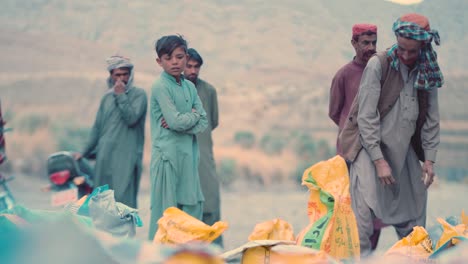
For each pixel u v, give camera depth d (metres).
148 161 26.58
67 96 48.38
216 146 38.69
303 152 35.69
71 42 69.81
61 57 63.94
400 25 5.55
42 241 2.12
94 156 8.27
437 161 31.89
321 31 70.75
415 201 5.91
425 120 5.84
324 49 68.06
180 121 6.30
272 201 16.28
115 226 4.65
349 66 7.12
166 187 6.41
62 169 8.08
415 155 5.94
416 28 5.50
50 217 3.39
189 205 6.52
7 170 22.33
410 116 5.76
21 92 48.28
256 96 55.94
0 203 5.12
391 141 5.76
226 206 15.22
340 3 68.88
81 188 8.18
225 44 75.69
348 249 4.96
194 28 78.62
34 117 36.81
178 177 6.47
